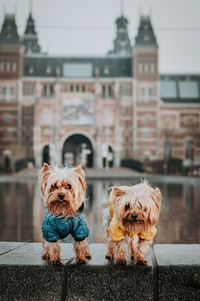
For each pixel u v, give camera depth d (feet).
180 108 220.23
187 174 161.58
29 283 11.59
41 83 214.48
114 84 215.31
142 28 219.00
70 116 209.97
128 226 11.62
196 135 217.77
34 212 45.98
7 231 32.45
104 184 103.55
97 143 207.82
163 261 12.27
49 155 206.59
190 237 29.96
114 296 11.39
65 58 226.99
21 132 210.18
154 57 214.90
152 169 175.63
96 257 13.06
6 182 119.85
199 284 11.46
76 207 11.89
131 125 214.69
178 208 50.80
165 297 11.45
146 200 11.31
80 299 11.45
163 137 215.51
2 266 11.76
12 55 211.20
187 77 241.14
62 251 14.29
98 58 228.43
